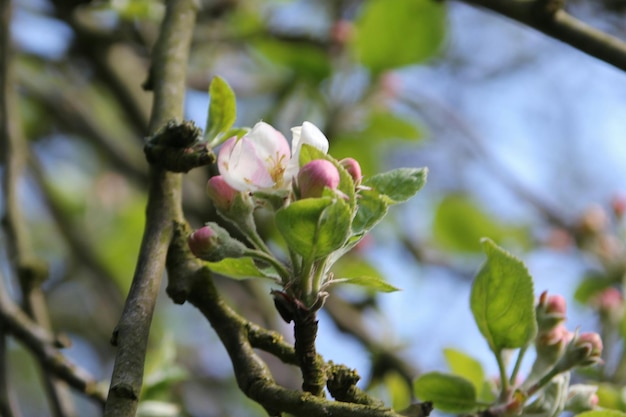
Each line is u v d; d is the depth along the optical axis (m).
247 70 8.60
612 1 8.07
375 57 7.34
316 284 3.12
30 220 10.43
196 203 7.30
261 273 3.26
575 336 3.75
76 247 8.50
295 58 7.30
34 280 5.77
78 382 4.80
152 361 4.91
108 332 8.66
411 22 7.24
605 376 5.56
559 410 3.73
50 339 4.96
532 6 4.81
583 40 4.71
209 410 8.77
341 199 2.91
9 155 6.18
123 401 2.98
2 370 5.27
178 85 4.27
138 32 7.55
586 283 7.29
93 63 7.68
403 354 6.89
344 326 6.89
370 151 7.62
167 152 3.72
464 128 9.55
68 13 7.33
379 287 3.20
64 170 9.89
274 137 3.14
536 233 8.98
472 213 8.80
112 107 9.66
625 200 7.36
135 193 9.88
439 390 3.83
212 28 7.70
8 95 6.36
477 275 3.70
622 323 5.73
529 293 3.64
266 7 8.09
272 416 3.17
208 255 3.13
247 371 3.31
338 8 9.01
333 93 7.44
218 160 3.12
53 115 8.78
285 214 2.91
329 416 3.00
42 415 10.50
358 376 3.31
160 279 3.52
